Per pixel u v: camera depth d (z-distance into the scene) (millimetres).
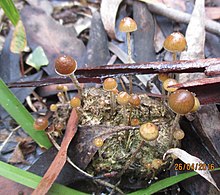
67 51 314
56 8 370
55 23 327
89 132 233
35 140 246
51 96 297
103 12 312
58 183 225
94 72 245
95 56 307
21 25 285
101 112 242
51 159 241
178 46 220
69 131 234
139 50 308
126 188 239
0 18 346
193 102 191
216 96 228
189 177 232
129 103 237
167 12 319
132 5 334
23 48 293
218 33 301
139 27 315
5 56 313
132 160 226
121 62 307
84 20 357
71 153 234
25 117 245
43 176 216
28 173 214
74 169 233
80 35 345
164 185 219
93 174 237
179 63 229
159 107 243
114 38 316
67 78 252
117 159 232
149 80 276
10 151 264
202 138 241
